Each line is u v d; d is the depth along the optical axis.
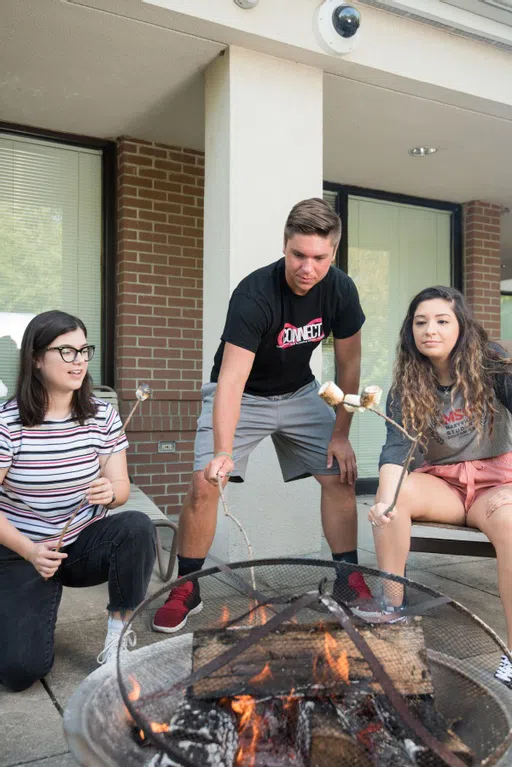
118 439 2.14
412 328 2.33
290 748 1.24
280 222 3.52
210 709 1.23
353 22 3.45
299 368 2.62
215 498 2.44
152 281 4.67
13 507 2.01
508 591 1.97
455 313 2.26
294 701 1.27
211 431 2.51
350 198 5.79
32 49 3.45
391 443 2.34
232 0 3.24
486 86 4.09
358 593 1.67
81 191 4.65
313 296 2.42
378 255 5.91
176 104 4.12
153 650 1.48
